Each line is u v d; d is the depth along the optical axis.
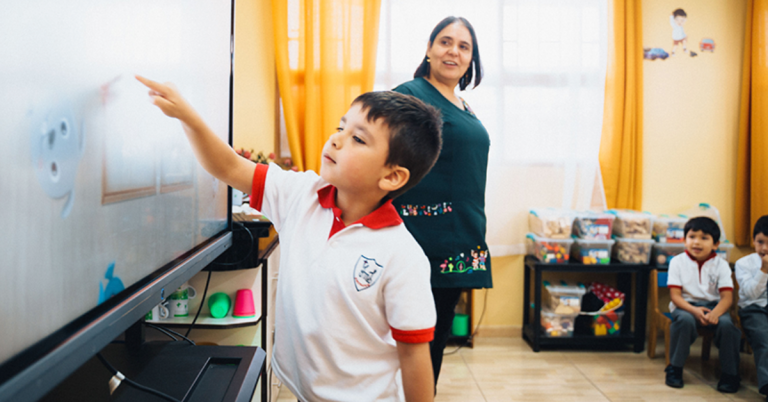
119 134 0.65
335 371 0.79
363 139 0.77
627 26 2.96
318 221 0.84
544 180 3.01
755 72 3.04
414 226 1.59
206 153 0.82
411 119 0.78
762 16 2.99
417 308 0.78
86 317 0.56
